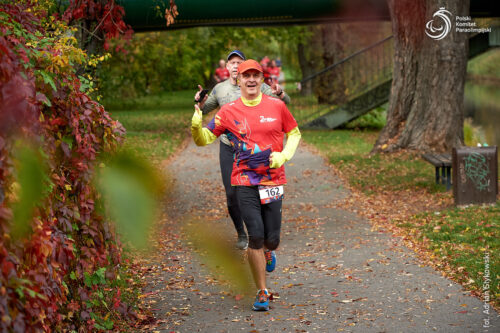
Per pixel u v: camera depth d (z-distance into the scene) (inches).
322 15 935.7
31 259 148.5
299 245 386.0
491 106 1434.5
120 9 450.9
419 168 683.4
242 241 365.7
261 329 232.8
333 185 625.0
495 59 1931.6
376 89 1237.7
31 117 148.5
